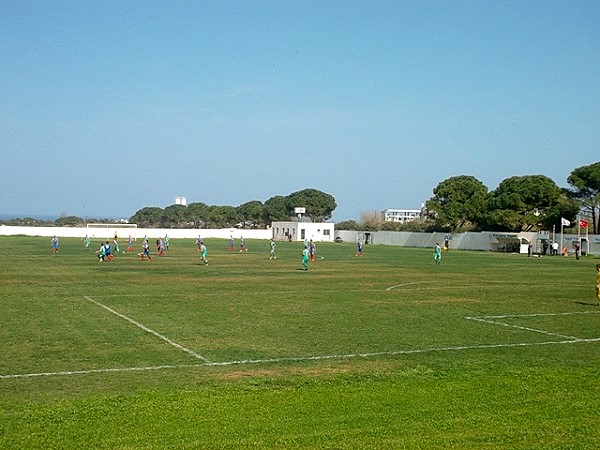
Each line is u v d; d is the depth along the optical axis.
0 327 23.11
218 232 145.12
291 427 11.59
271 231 149.38
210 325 24.05
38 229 128.25
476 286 41.81
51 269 51.25
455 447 10.66
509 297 35.28
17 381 15.08
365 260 71.94
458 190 132.25
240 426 11.61
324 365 17.22
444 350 19.55
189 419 11.98
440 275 51.28
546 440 11.02
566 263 72.00
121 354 18.39
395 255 85.50
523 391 14.29
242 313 27.52
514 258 83.81
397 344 20.44
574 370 16.72
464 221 126.88
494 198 117.06
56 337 21.12
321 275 49.34
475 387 14.67
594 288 41.16
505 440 10.99
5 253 73.12
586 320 26.47
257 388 14.55
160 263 60.59
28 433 11.09
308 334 22.22
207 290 37.00
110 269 52.16
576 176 107.12
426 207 135.88
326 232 143.50
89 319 25.23
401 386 14.77
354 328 23.69
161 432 11.23
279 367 16.92
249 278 45.75
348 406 12.99
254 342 20.55
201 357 18.08
